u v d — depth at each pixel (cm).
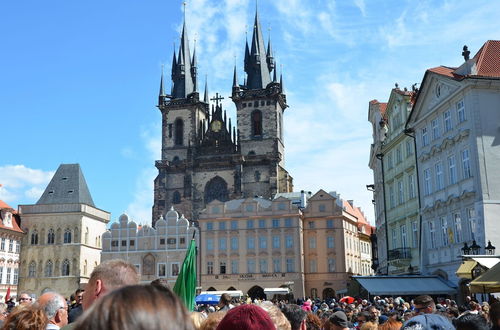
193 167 14125
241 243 11425
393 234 6556
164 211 14000
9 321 802
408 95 6041
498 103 4600
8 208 11681
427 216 5431
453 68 5512
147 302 280
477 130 4522
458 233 4803
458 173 4788
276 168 14050
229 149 14438
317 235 11519
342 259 11344
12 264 11681
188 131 14625
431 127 5369
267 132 14425
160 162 14188
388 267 6481
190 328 283
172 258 11775
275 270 11212
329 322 1174
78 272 11881
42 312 823
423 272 5431
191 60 15712
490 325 927
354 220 12506
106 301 281
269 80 15412
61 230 12144
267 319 504
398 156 6353
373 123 7606
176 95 15200
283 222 11375
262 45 15500
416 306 1169
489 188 4416
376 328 1277
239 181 13788
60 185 12569
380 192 7244
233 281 11275
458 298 4759
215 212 11669
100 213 13000
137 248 11969
